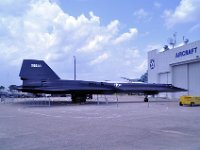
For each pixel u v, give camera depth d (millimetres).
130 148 8453
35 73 36000
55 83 36375
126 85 40281
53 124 14531
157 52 54312
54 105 32469
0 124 14758
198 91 41625
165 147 8594
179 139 9953
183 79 45719
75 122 15359
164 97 53062
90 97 51938
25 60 35875
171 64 48500
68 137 10445
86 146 8773
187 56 43250
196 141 9578
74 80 37688
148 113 20953
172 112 21859
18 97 71250
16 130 12430
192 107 28141
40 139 10070
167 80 50906
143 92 41250
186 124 14133
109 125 13906
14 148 8547
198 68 41750
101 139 9984
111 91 38750
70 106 30328
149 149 8305
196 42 40812
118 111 23109
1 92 71562
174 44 52625
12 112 23047
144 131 11828
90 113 21266
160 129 12398
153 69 55781
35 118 17844
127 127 13109
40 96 70250
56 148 8500
